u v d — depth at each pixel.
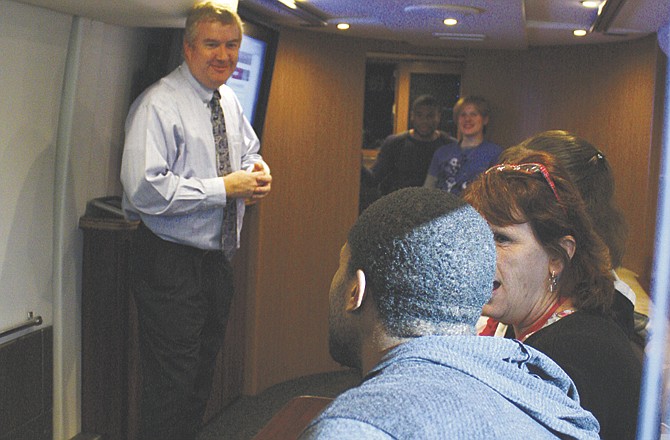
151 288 3.12
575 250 1.44
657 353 0.50
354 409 0.71
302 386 5.22
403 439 0.69
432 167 5.56
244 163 3.43
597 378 1.32
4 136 2.89
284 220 5.08
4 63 2.84
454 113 5.49
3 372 2.92
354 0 4.04
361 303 0.89
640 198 5.21
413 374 0.78
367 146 6.81
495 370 0.84
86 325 3.44
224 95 3.28
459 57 6.00
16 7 2.86
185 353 3.18
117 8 2.92
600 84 5.70
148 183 2.91
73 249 3.33
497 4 3.95
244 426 4.36
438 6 4.10
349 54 5.32
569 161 1.59
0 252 2.92
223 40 3.01
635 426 1.30
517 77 5.98
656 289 0.47
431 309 0.86
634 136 5.32
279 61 4.90
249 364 4.93
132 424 3.49
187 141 3.05
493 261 0.89
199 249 3.17
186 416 3.41
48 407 3.24
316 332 5.48
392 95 6.70
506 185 1.46
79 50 3.15
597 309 1.44
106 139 3.49
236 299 4.63
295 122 5.06
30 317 3.12
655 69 4.99
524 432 0.77
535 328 1.48
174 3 2.90
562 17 4.63
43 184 3.14
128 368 3.44
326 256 5.42
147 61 3.65
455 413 0.73
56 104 3.16
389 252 0.86
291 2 4.14
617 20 4.46
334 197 5.38
